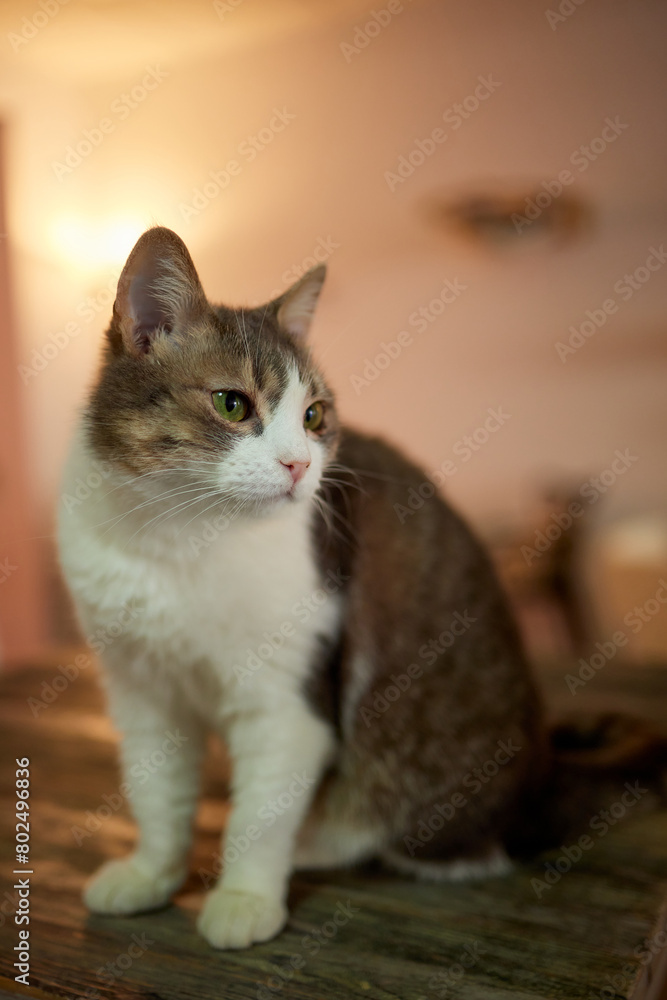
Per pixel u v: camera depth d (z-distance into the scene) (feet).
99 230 12.89
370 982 3.08
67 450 3.86
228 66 12.29
